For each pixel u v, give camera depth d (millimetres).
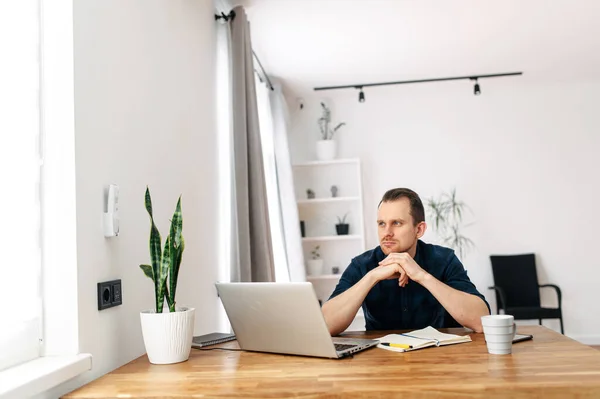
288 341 1643
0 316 1386
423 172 5680
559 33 4270
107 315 1734
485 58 4797
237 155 3203
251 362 1593
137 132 2037
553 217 5590
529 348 1619
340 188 5754
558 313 5008
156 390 1305
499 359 1476
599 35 4332
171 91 2436
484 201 5629
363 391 1215
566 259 5559
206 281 2854
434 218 5633
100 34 1776
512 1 3691
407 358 1537
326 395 1220
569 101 5625
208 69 3064
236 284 1693
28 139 1529
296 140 5832
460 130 5676
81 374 1548
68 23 1608
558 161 5613
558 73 5309
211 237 2979
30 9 1562
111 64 1845
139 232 2012
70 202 1578
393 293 2230
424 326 2238
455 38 4301
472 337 1848
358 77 5188
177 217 1731
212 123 3090
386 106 5746
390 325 2273
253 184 3324
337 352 1567
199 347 1872
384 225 2150
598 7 3820
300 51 4449
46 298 1560
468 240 5605
